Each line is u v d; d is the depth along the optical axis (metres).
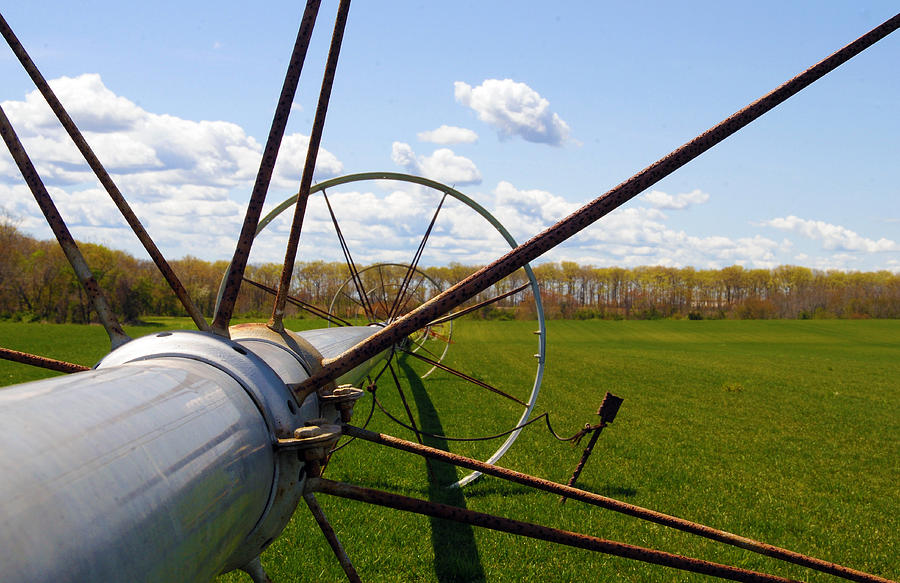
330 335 4.62
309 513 6.90
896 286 111.38
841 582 5.93
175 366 1.76
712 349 45.31
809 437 13.02
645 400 17.44
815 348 49.91
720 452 11.20
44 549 0.92
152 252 2.27
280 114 2.33
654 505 7.89
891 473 10.33
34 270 59.97
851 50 2.26
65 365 2.63
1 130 2.09
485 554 6.06
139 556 1.14
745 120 2.23
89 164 2.28
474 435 11.59
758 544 2.87
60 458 1.05
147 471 1.23
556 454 10.34
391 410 13.73
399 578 5.51
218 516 1.51
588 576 5.71
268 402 1.96
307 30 2.33
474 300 84.88
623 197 2.16
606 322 88.12
